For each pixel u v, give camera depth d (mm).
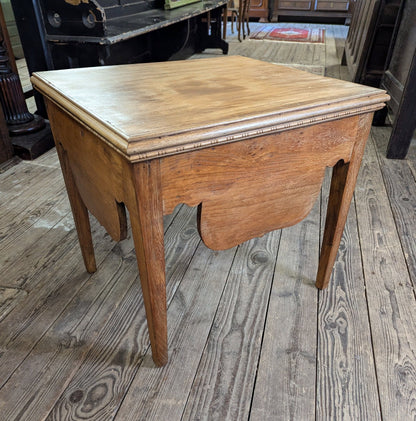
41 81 1085
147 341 1200
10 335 1210
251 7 9195
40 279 1457
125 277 1478
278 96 947
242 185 917
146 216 797
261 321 1280
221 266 1546
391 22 3145
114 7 2785
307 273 1513
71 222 1822
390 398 1038
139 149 687
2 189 2107
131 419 972
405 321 1291
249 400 1024
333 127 987
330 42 6828
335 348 1185
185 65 1299
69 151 1103
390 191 2146
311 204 1114
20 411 985
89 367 1108
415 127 2418
